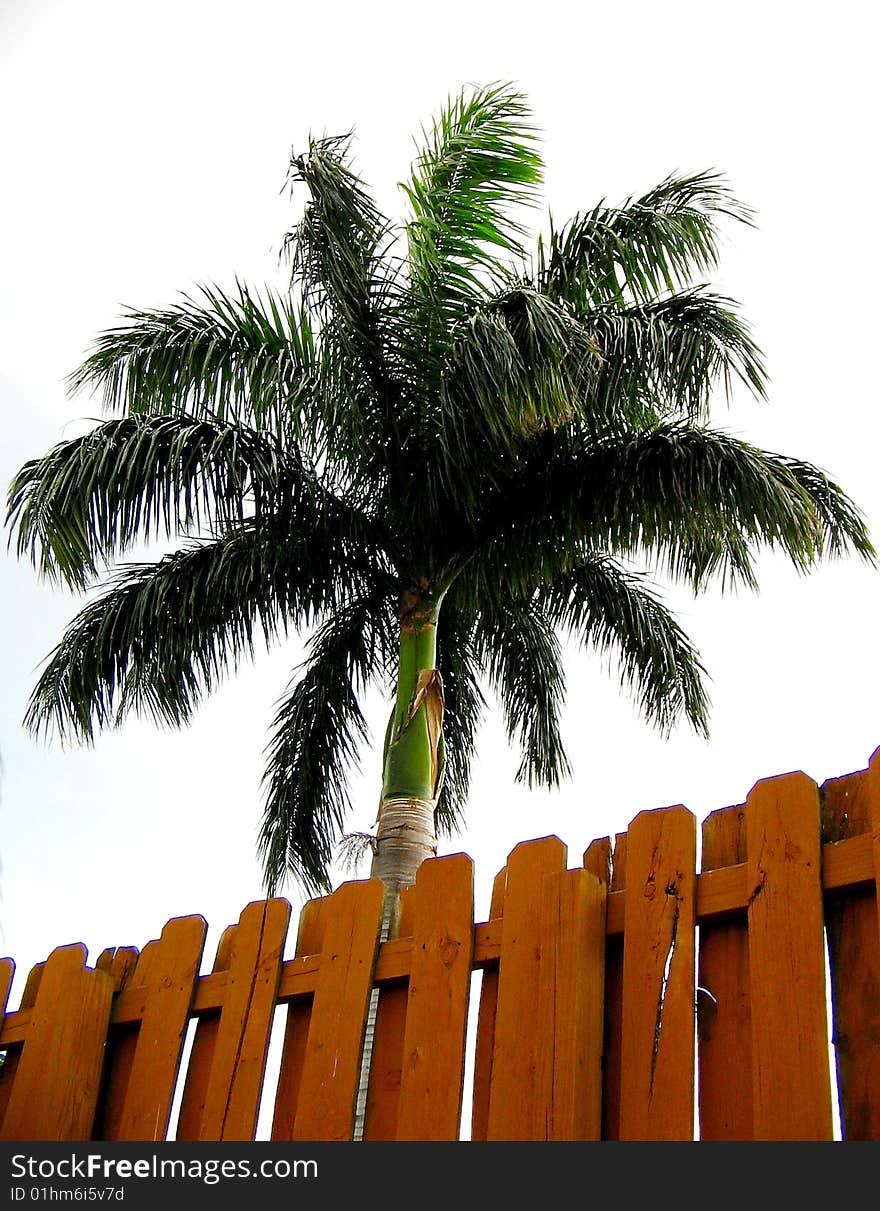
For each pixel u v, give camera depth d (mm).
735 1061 2648
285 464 8164
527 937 3033
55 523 7359
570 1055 2797
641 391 8031
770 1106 2502
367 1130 3123
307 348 8141
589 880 3018
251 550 8266
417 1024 3115
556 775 10281
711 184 8633
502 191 8398
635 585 10031
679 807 2965
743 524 7559
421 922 3273
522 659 10469
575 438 8156
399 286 8062
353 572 8836
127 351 8109
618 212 8516
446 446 7555
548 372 7004
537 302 7246
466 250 8297
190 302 8289
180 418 7840
